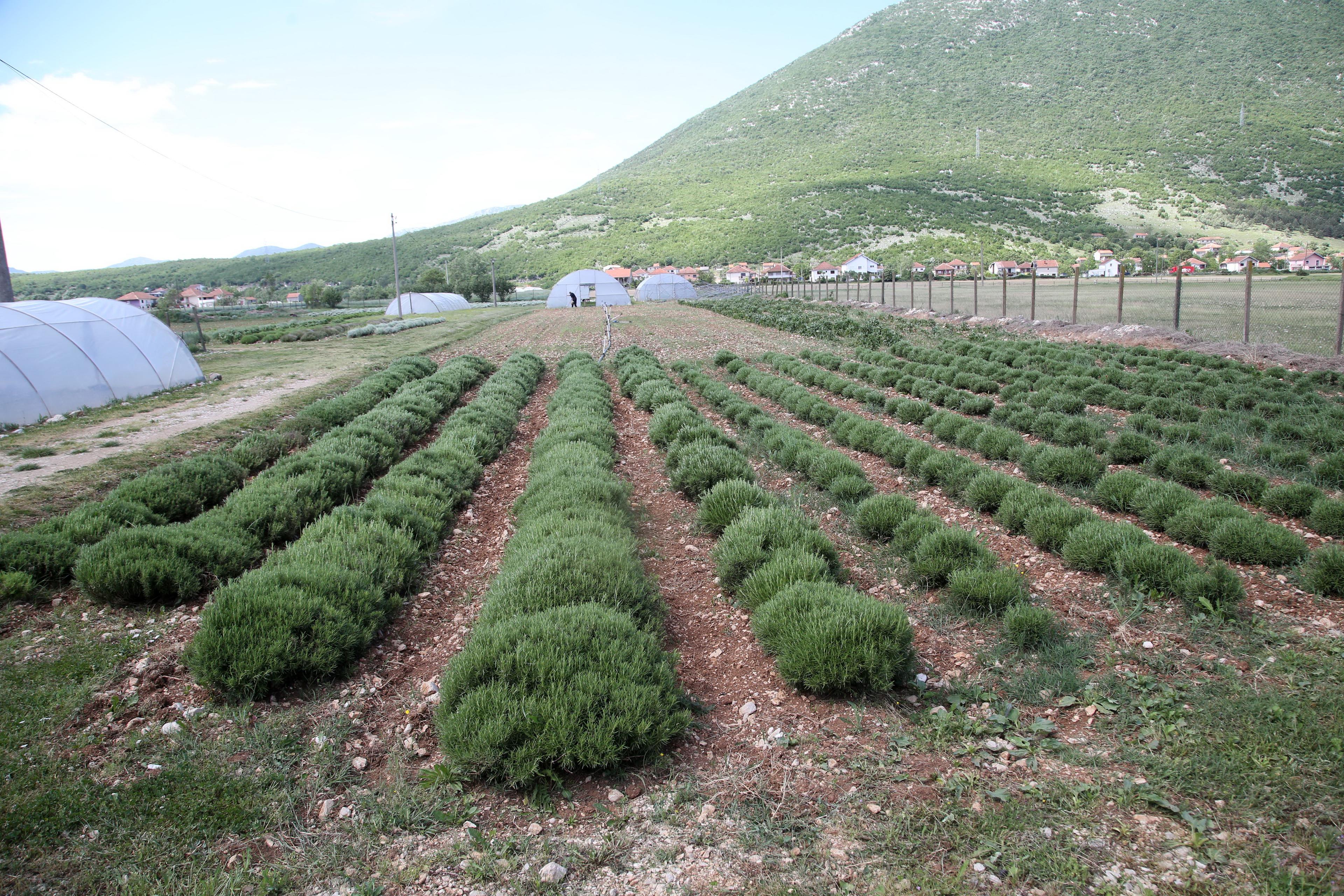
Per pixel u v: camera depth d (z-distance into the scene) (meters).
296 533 7.62
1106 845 2.99
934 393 14.43
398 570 6.18
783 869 2.98
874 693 4.40
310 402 16.41
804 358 21.98
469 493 9.07
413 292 92.81
